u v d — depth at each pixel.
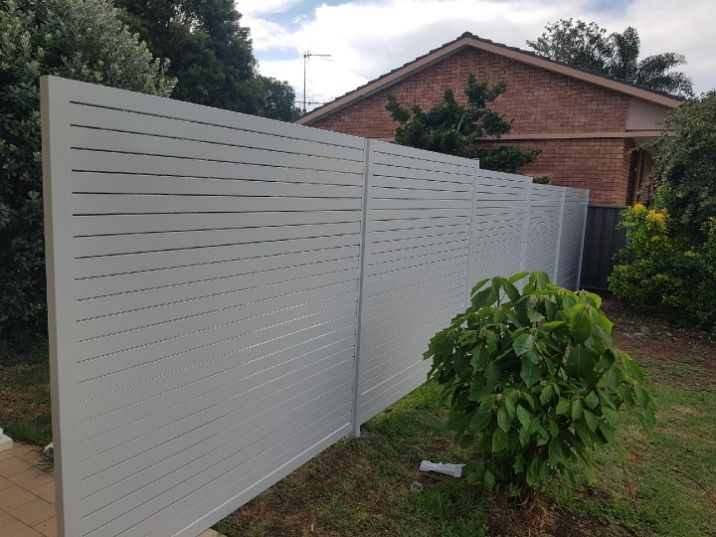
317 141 3.04
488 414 2.62
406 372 4.58
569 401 2.59
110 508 2.06
